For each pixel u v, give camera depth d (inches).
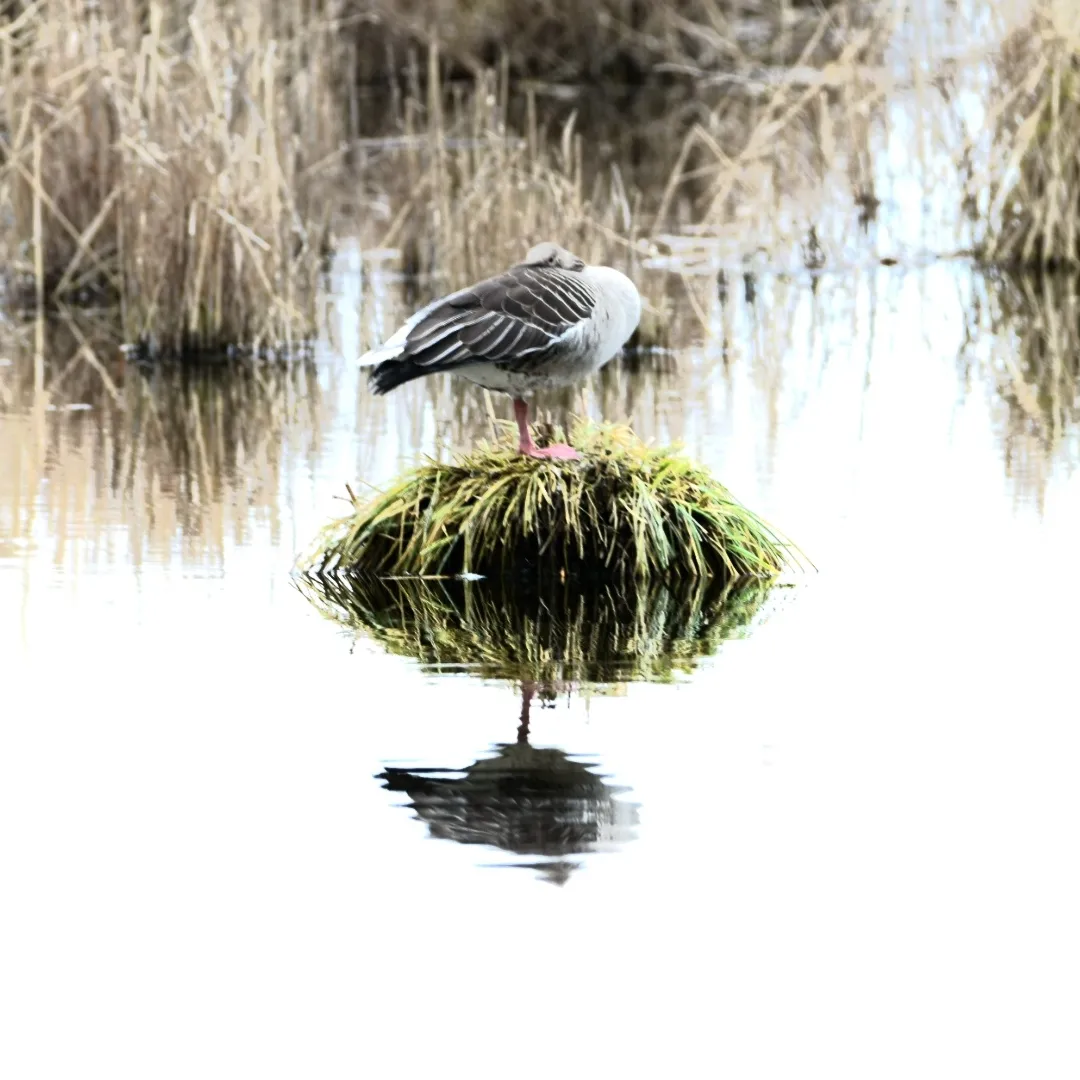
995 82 987.3
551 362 482.0
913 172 1025.5
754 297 922.7
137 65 818.8
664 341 821.2
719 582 485.4
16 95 906.1
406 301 898.7
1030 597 464.1
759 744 366.0
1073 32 943.7
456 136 1213.1
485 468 506.0
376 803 338.3
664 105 1386.6
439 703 390.9
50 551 514.6
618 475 498.6
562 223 832.9
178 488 587.5
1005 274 966.4
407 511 505.4
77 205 921.5
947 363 770.8
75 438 658.8
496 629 447.5
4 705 389.4
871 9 1275.8
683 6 1465.3
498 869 312.8
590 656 424.8
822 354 796.0
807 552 506.9
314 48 1053.2
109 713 385.7
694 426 665.6
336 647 431.2
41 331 861.8
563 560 490.9
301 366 793.6
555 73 1464.1
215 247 809.5
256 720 381.1
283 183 840.9
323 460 624.4
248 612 459.8
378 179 1173.1
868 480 584.1
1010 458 610.9
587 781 346.9
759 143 987.9
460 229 881.5
